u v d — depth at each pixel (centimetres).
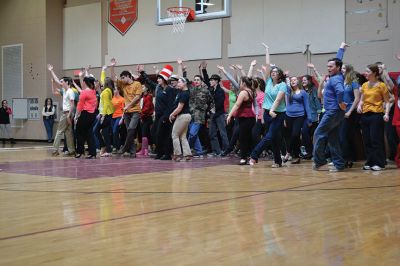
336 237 316
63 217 390
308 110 868
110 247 295
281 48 1305
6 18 1956
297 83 870
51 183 608
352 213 396
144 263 262
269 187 555
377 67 723
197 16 1448
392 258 267
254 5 1354
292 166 812
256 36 1354
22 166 837
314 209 415
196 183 595
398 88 769
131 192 524
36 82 1862
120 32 1666
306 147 942
